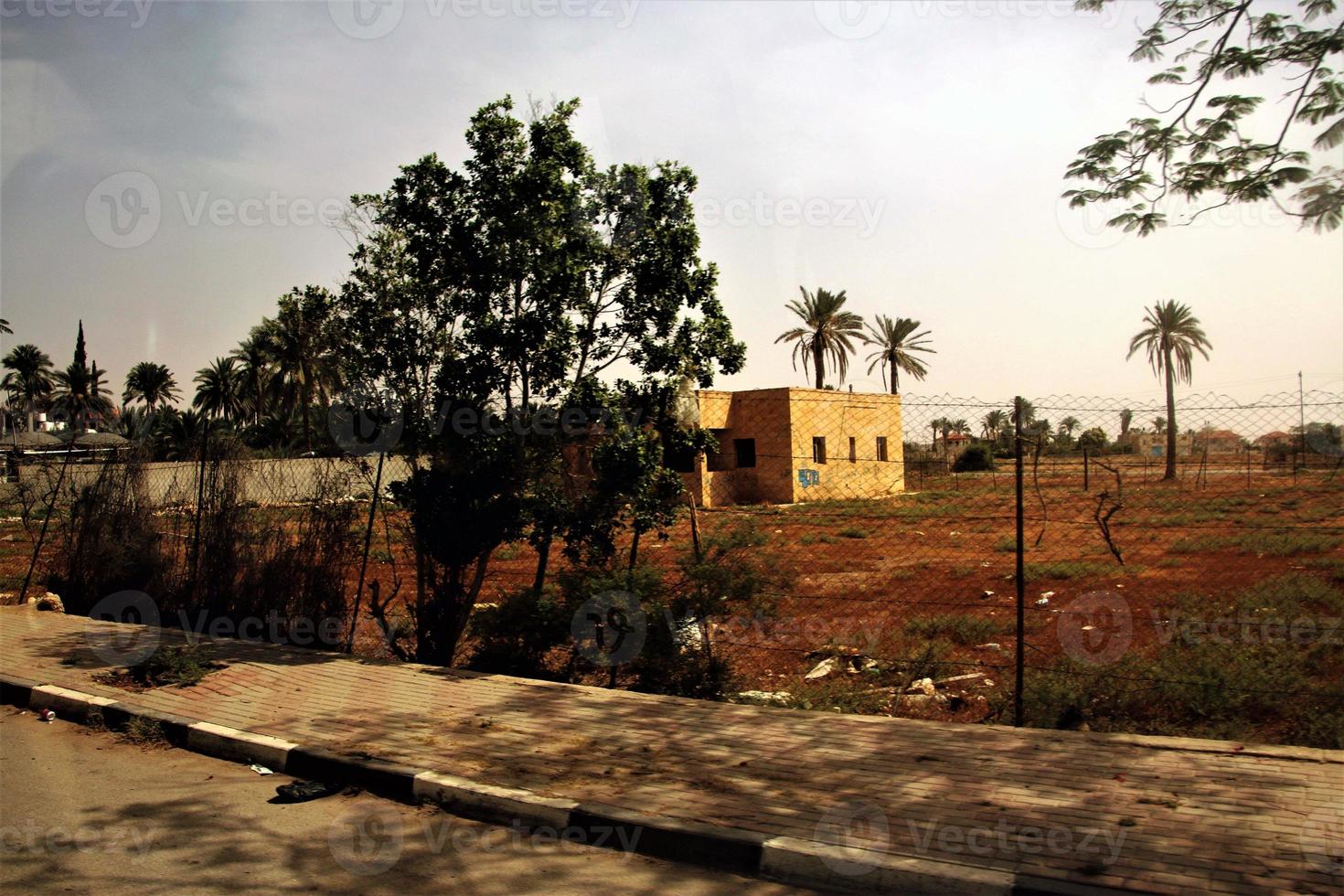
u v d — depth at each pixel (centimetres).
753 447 3791
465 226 926
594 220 959
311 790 574
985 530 2364
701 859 470
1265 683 706
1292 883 403
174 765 639
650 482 907
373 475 1041
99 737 710
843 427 3959
